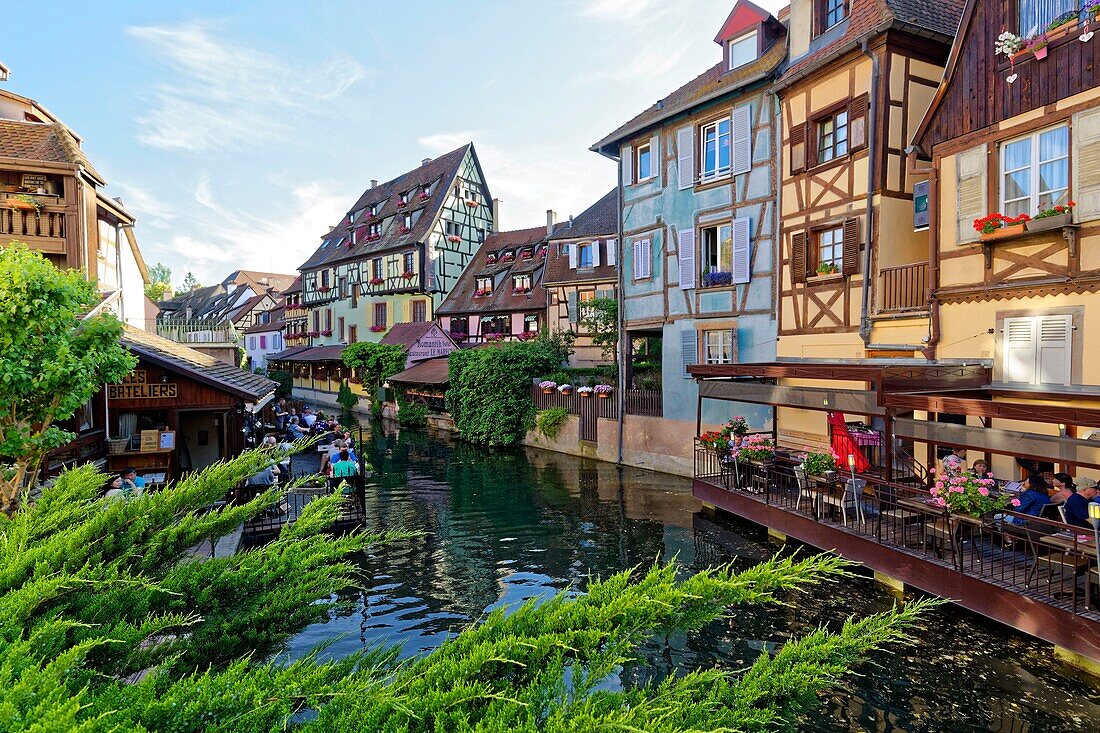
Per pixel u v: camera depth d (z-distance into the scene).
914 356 11.48
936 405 8.02
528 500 14.77
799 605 8.21
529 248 33.81
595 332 23.64
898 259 12.26
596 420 19.97
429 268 36.72
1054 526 7.30
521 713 1.79
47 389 6.40
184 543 2.92
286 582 2.79
